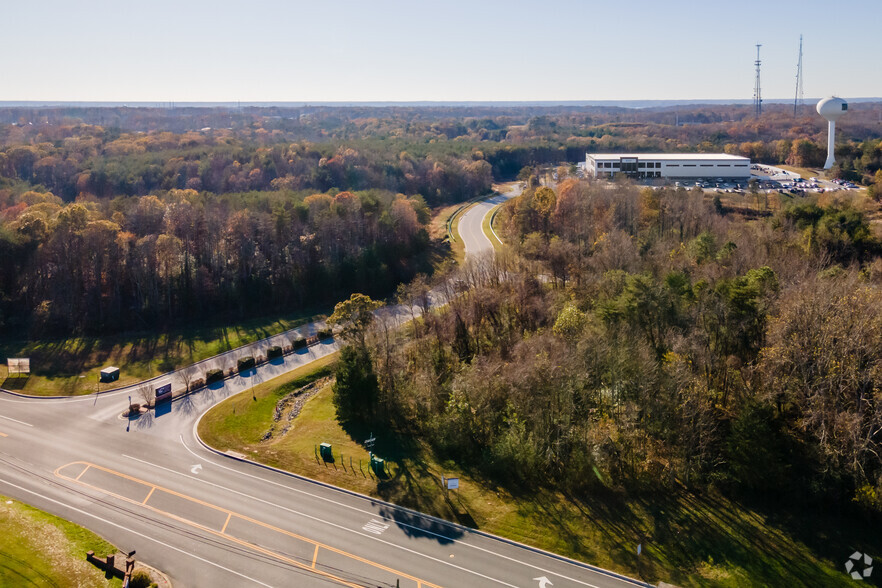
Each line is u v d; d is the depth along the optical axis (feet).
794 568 204.03
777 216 495.82
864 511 218.38
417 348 337.93
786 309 265.95
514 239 511.81
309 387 352.49
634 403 257.96
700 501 235.81
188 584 197.06
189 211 486.79
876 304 261.24
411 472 261.44
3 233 433.48
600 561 208.64
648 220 510.17
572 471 247.91
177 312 450.30
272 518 230.68
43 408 321.11
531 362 278.05
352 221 525.34
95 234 436.76
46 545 212.84
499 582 198.59
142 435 293.23
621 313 300.20
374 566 205.57
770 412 235.40
